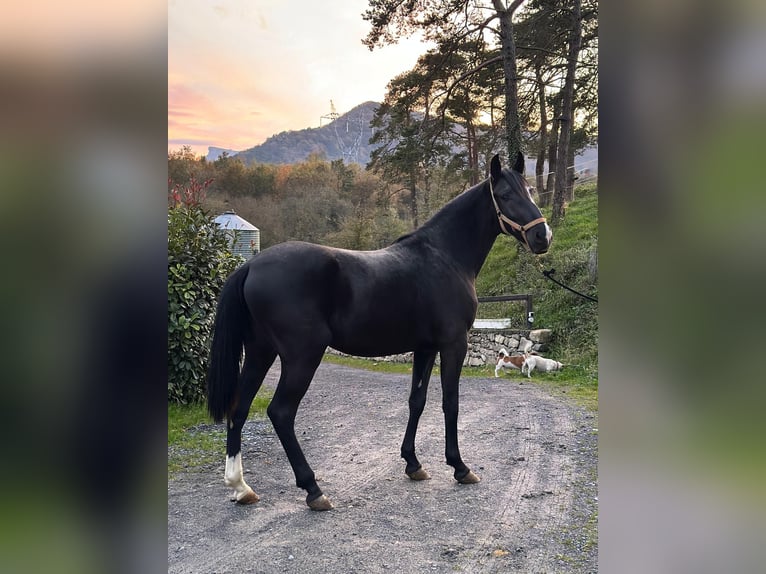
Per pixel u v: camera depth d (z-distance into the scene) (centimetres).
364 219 2073
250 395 331
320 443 454
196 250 582
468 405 586
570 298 927
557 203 1241
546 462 385
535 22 1398
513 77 1220
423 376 365
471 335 957
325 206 3238
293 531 280
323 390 739
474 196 378
